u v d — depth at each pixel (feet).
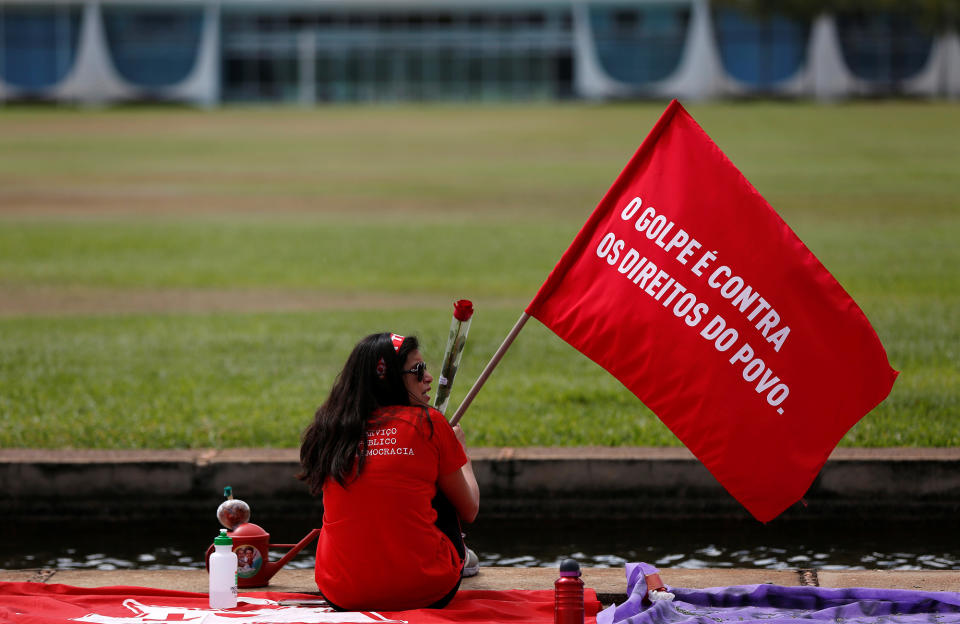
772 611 51.55
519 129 441.27
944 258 173.58
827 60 607.78
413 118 497.87
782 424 49.19
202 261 187.93
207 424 87.20
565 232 216.33
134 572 61.16
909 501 73.36
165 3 637.30
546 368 108.37
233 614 50.19
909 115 463.42
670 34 634.02
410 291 160.15
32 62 632.38
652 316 50.98
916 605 51.75
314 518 75.77
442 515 51.52
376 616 48.62
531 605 51.37
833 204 243.60
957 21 592.60
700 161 51.34
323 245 203.51
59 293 160.56
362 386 49.57
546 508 74.90
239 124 476.13
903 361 105.50
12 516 76.13
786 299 49.34
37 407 93.25
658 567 67.10
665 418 50.75
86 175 317.01
